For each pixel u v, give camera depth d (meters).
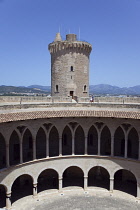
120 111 40.50
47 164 41.12
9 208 36.69
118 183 46.34
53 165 41.62
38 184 45.88
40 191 42.78
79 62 57.19
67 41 55.28
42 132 45.81
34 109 40.25
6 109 36.22
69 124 42.38
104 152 47.03
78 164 42.75
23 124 37.75
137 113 38.59
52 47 58.34
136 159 40.00
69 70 56.59
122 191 42.88
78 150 47.56
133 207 37.16
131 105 40.62
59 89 58.25
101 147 47.00
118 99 52.28
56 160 41.81
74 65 56.66
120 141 46.00
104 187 44.38
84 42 56.56
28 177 45.75
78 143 47.47
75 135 47.34
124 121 40.28
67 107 43.16
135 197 40.47
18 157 43.72
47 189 43.69
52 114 39.69
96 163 42.59
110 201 39.16
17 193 42.25
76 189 43.47
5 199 40.03
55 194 41.75
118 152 46.25
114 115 39.59
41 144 45.91
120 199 39.88
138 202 38.81
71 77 56.81
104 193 42.03
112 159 41.72
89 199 39.88
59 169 42.06
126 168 40.62
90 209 36.47
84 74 58.69
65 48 55.91
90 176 48.78
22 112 37.69
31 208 36.88
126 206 37.47
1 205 37.88
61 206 37.53
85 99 52.72
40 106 40.94
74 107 43.47
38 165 40.28
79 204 38.16
